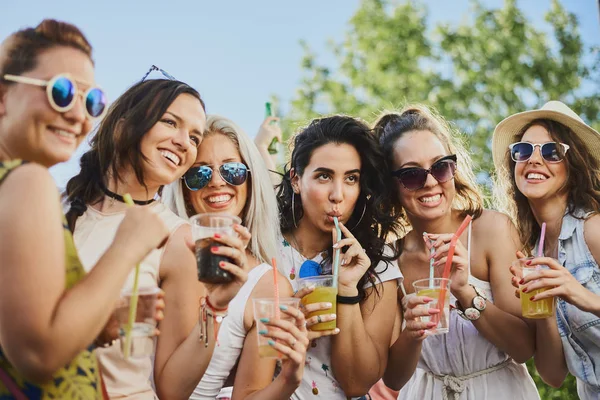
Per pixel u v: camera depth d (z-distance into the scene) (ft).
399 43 63.82
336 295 13.89
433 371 16.33
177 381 11.82
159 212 12.67
